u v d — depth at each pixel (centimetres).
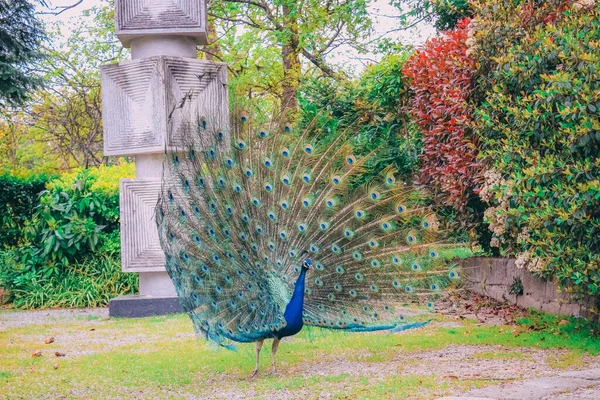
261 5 2495
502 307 1223
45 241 1547
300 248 799
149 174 1325
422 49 1503
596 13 896
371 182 863
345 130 870
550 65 944
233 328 731
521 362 786
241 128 834
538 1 1041
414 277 832
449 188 1249
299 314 740
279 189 816
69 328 1173
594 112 840
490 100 999
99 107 3272
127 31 1306
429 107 1351
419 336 987
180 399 678
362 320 808
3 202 1692
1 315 1380
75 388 737
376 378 736
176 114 1288
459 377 720
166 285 1332
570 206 853
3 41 1973
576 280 839
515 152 947
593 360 788
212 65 1325
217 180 791
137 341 1023
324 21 2395
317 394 672
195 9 1312
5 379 783
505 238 1071
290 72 2375
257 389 703
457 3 1727
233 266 749
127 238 1317
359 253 817
